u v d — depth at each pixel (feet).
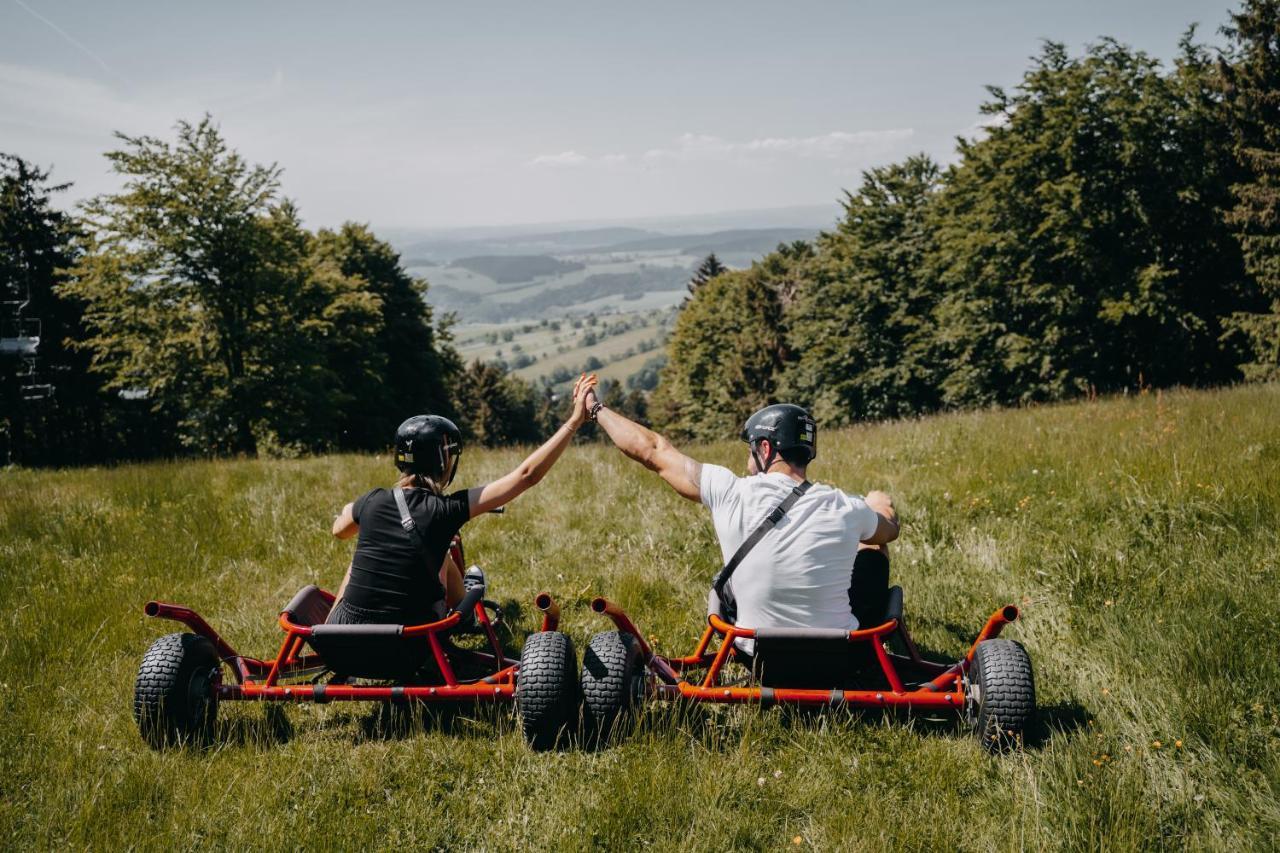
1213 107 110.63
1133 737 12.62
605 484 32.53
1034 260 113.39
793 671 13.12
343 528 14.90
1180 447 28.19
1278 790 11.03
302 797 12.16
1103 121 108.37
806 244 245.45
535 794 11.98
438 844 11.19
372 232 178.19
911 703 12.71
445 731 14.03
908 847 10.52
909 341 149.48
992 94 117.60
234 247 114.73
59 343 145.18
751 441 13.37
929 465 31.68
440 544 13.80
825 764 12.40
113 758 13.32
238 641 18.33
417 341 182.60
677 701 13.14
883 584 14.35
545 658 12.61
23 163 145.48
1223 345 107.86
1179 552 19.29
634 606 19.63
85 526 28.84
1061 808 10.88
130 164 109.40
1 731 14.24
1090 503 23.65
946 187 137.90
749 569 12.82
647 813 11.33
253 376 117.70
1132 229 109.40
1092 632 16.33
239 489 36.09
